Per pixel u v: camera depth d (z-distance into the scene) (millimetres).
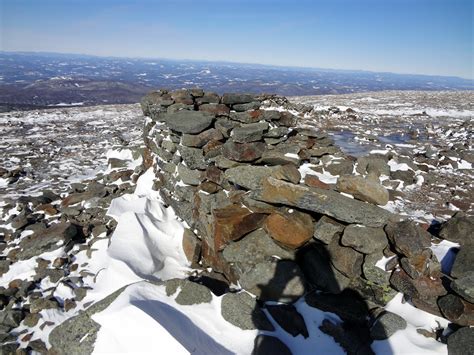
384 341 3955
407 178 7027
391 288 4324
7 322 5277
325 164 6125
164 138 7871
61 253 6805
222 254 5703
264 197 5176
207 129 6492
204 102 7555
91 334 4277
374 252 4426
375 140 10273
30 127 20922
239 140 5641
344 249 4566
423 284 3994
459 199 6289
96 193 8945
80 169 12391
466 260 3934
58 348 4449
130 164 10992
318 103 23516
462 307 3695
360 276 4523
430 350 3752
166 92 8680
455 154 9125
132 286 4680
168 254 6516
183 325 4234
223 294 4934
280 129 6039
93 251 6777
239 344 4297
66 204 8844
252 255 5191
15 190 10203
